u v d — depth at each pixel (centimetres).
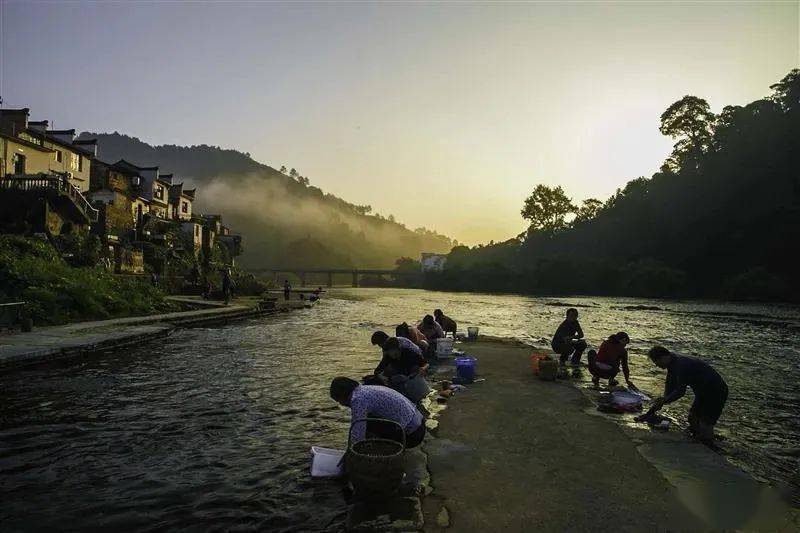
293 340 1928
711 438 746
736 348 2016
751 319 3750
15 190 3119
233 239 7838
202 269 5206
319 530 473
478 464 625
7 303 1767
